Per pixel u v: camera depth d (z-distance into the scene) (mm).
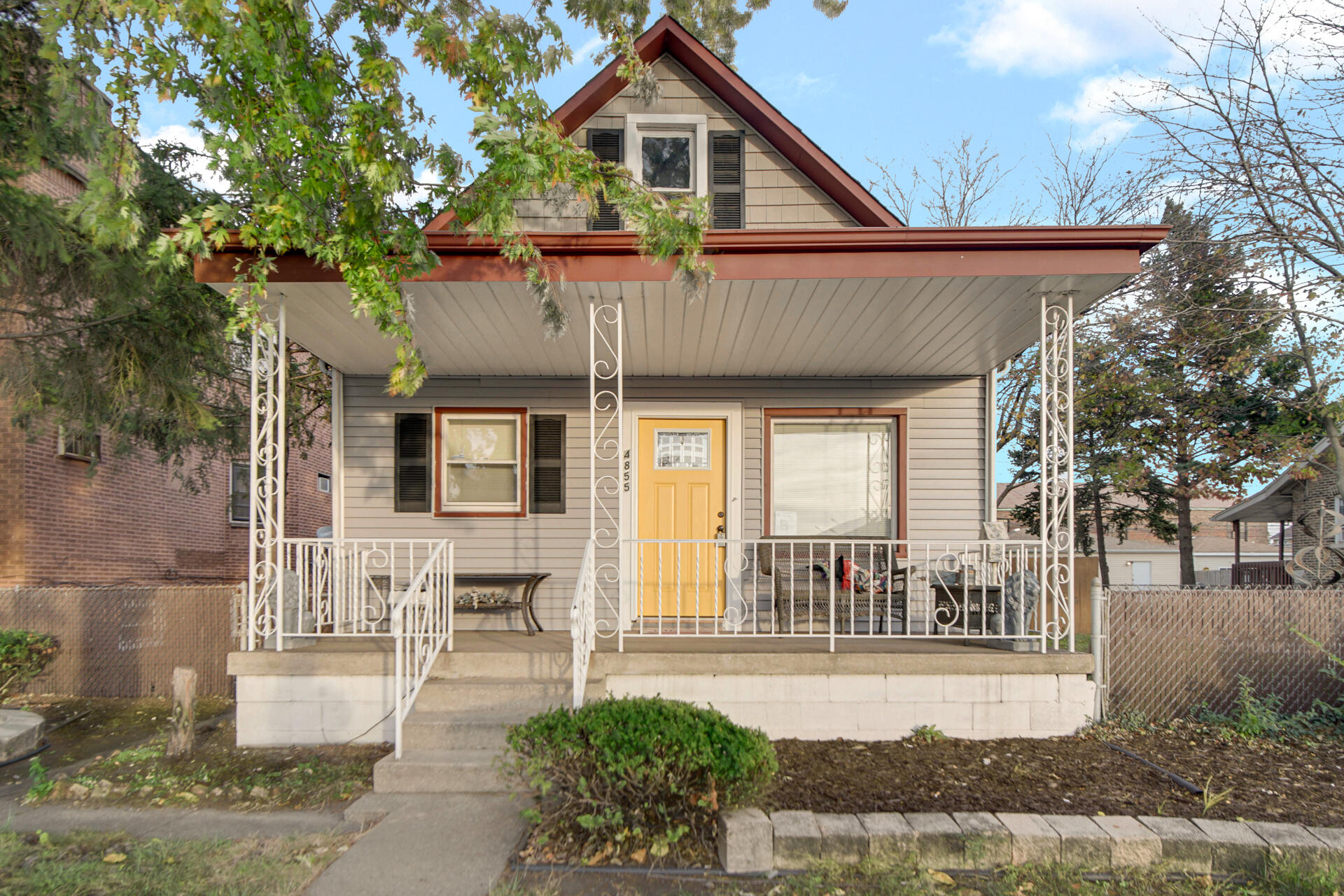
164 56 5539
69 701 8727
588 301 6535
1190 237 16188
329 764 5938
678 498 9055
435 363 8562
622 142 8617
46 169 10805
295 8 5605
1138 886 4023
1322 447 16453
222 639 9023
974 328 7301
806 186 8562
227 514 17953
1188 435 18250
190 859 4254
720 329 7316
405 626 6613
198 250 5793
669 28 8398
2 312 8391
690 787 4387
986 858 4176
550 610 8930
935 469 9109
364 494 9031
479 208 5793
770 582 8930
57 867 4113
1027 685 6605
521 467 9094
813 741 6441
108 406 8578
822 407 9141
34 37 7328
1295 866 4066
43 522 12602
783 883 4004
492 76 6074
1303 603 7113
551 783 4438
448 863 4227
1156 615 7059
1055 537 6793
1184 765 5777
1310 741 6422
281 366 6652
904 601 7352
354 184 5918
